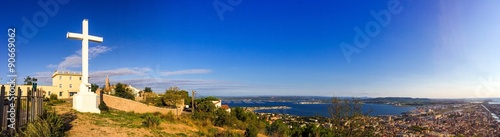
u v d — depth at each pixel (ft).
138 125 47.98
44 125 29.99
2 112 26.04
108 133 38.60
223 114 82.69
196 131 51.75
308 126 59.72
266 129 68.95
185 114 89.97
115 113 64.34
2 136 25.89
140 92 159.63
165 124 54.24
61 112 53.42
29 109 33.01
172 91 132.77
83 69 60.70
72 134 35.32
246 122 92.17
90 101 59.36
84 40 61.05
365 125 44.34
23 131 28.78
